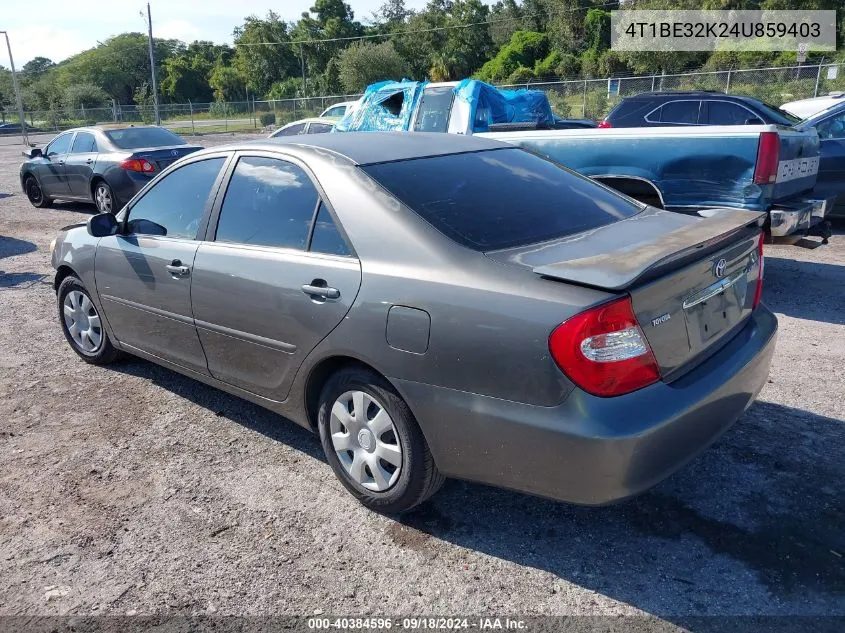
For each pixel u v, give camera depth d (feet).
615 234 9.96
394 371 9.20
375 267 9.52
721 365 9.24
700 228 9.35
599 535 9.73
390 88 33.17
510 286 8.36
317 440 12.78
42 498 11.12
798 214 18.07
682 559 9.16
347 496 10.94
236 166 12.25
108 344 15.79
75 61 351.87
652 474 8.14
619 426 7.78
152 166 35.78
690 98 31.83
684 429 8.36
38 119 180.75
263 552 9.64
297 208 10.91
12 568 9.47
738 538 9.51
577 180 12.14
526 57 226.58
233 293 11.43
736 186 18.28
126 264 13.85
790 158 18.97
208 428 13.34
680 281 8.65
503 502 10.62
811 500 10.27
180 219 13.04
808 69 75.61
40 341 18.51
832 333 17.19
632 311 7.97
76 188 38.91
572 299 7.90
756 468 11.13
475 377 8.46
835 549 9.22
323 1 287.69
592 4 215.92
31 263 28.02
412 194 10.07
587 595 8.62
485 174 11.19
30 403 14.62
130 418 13.83
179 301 12.66
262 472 11.72
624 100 33.78
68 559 9.62
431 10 273.13
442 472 9.29
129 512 10.68
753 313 10.84
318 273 10.13
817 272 22.99
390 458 9.80
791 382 14.30
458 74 247.50
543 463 8.17
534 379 8.02
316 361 10.30
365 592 8.82
